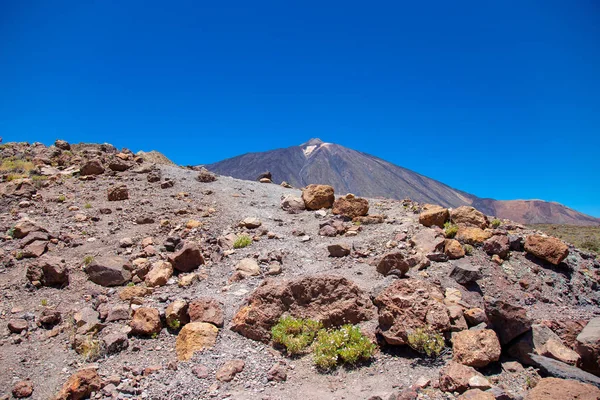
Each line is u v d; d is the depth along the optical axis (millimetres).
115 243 12516
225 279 10445
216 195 17875
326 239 13320
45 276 9859
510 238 11953
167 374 6844
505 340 7129
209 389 6445
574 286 10914
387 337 7355
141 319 8281
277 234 13570
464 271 9820
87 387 6414
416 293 7820
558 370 6312
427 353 7016
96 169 19938
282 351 7645
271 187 21609
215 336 7812
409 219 14406
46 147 26438
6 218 13906
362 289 9297
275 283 8703
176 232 13727
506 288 10133
